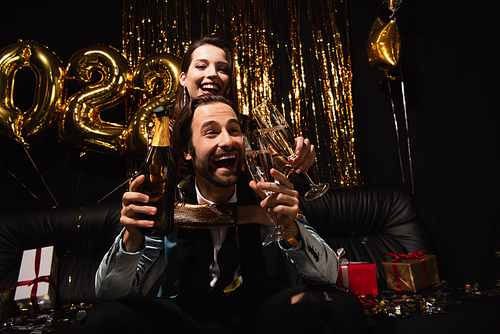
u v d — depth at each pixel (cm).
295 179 123
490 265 193
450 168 216
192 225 102
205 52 170
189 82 171
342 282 159
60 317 150
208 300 100
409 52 238
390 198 206
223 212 103
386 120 241
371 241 198
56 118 207
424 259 166
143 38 241
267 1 253
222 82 169
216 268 106
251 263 102
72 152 227
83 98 205
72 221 192
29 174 223
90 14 241
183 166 116
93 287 175
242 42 246
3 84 200
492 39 198
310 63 249
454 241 214
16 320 146
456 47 214
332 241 199
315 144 240
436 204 223
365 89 248
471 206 207
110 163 229
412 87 235
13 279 172
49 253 170
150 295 114
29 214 193
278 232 87
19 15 236
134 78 212
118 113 234
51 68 204
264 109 92
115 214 193
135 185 77
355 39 252
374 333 125
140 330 91
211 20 247
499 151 196
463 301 140
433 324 127
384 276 182
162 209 80
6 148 222
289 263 108
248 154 84
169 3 245
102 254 186
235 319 97
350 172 239
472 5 207
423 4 232
